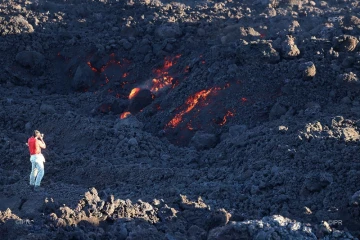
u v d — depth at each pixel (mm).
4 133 33844
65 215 19531
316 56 35438
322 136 27094
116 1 53031
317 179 23500
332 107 32375
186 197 23281
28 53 45719
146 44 45156
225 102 34781
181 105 36219
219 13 49156
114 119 37906
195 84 37031
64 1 54625
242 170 26859
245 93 34781
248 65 36125
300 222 19938
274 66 35531
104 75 44562
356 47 36000
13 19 48156
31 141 24828
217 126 33875
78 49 46812
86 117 35156
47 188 24984
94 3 53344
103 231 19359
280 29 44844
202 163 29844
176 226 20438
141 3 51562
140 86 42031
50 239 18641
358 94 32969
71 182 28047
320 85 33938
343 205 21828
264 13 49250
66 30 49219
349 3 55906
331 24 43312
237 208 23281
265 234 18578
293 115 32531
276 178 24594
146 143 31844
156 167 28875
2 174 27469
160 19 47594
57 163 29359
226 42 41781
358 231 20312
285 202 23109
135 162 29844
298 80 34188
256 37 41344
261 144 28531
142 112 37500
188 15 48406
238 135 31359
